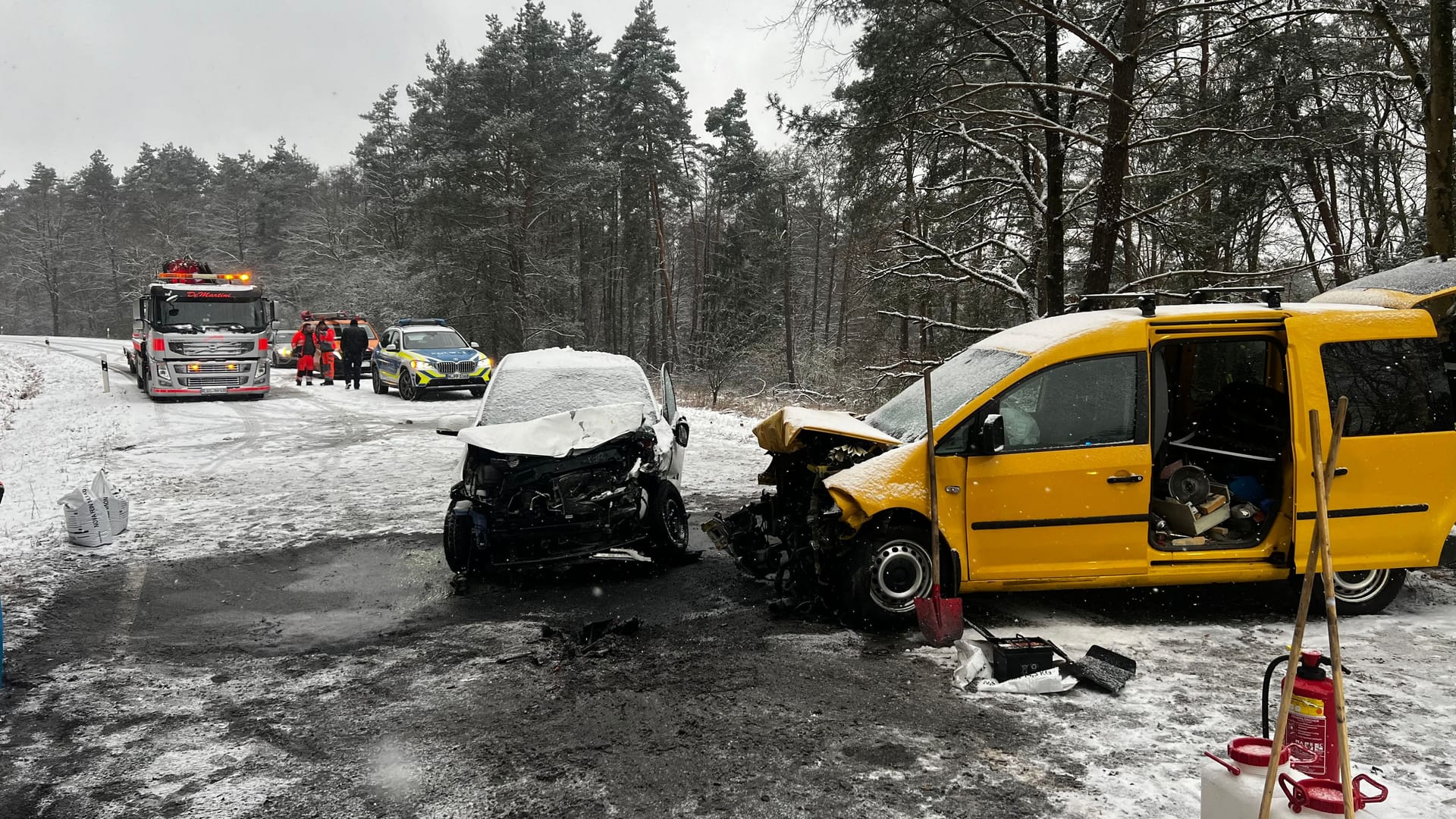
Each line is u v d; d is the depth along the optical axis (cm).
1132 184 1527
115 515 875
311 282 5419
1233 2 1176
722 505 986
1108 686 443
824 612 581
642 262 5422
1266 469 577
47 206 9675
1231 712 421
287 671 517
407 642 566
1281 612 576
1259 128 1502
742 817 336
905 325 2598
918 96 1436
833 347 3862
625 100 4544
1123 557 538
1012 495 533
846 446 594
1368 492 538
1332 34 1666
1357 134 1647
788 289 4847
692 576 709
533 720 432
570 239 5322
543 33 4309
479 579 723
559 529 679
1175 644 518
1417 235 1638
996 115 1506
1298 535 534
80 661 540
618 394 838
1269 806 254
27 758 405
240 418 1880
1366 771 356
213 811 351
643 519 728
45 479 1201
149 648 565
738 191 5056
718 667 496
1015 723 414
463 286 4412
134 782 379
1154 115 1486
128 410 2000
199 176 8788
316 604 661
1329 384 538
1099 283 1316
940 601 510
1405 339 552
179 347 2119
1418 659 486
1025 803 340
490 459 704
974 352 638
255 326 2217
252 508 1020
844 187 1738
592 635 559
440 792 362
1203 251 1574
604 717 434
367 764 391
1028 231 1778
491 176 4328
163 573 751
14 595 683
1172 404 649
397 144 5922
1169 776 358
